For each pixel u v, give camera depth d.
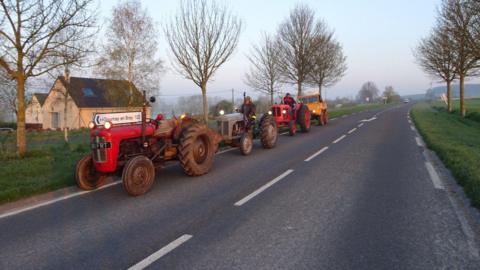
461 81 24.11
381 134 14.43
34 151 10.15
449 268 3.35
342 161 8.69
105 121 6.34
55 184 6.59
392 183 6.43
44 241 4.20
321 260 3.55
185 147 7.12
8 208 5.46
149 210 5.27
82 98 36.00
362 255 3.64
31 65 9.57
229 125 9.56
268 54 23.58
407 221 4.54
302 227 4.43
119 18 24.45
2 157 9.24
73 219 4.93
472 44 13.99
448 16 16.20
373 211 4.96
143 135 6.62
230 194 6.01
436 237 4.03
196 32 13.54
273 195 5.88
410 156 9.12
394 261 3.51
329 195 5.79
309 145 11.73
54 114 37.97
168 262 3.60
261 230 4.37
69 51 10.24
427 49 26.19
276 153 10.27
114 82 24.81
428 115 26.14
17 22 9.10
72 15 9.37
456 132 14.00
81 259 3.72
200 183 6.86
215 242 4.05
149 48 25.31
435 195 5.60
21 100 9.68
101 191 6.41
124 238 4.23
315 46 22.75
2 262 3.70
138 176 6.05
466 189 5.65
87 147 11.45
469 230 4.20
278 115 14.55
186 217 4.91
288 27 22.66
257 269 3.40
